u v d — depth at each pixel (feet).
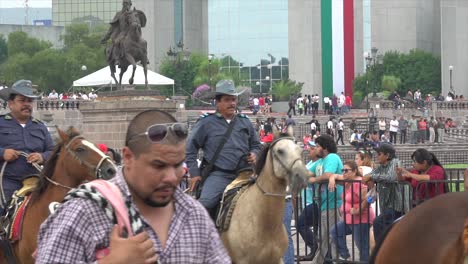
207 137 39.11
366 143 198.70
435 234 22.29
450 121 254.88
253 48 416.67
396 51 372.17
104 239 16.08
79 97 238.27
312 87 374.02
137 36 128.77
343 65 375.86
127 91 125.29
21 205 34.40
